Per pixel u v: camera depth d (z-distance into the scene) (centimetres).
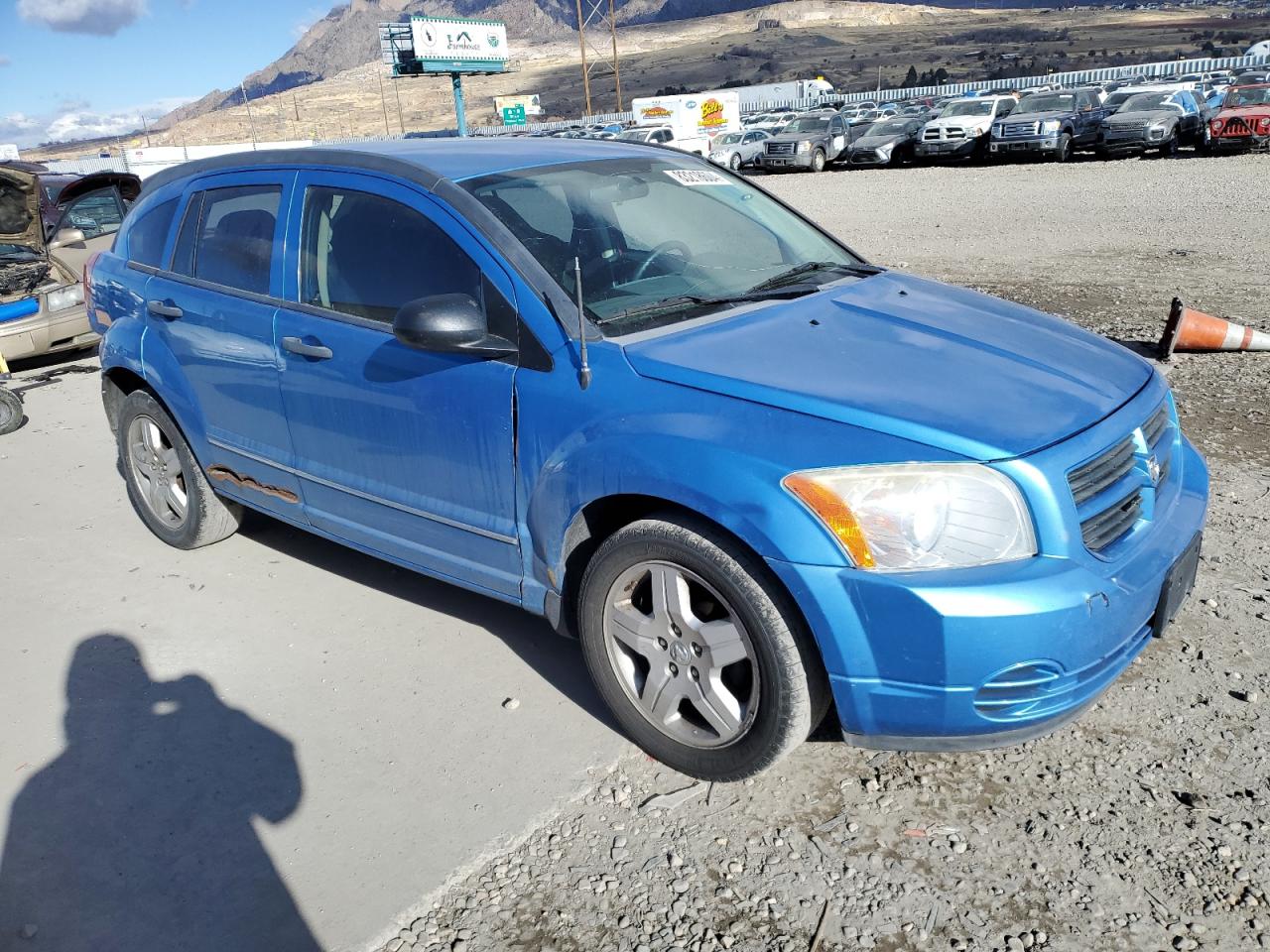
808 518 248
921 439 249
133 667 378
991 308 350
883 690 253
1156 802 276
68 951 250
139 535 503
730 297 333
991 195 1831
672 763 300
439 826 285
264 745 326
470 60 7488
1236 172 1873
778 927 244
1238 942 232
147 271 446
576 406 291
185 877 272
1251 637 349
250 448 407
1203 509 303
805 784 292
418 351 329
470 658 371
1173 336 695
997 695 249
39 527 521
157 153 5931
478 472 323
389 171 348
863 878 257
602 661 306
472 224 320
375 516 367
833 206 1870
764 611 260
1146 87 2555
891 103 4822
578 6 6875
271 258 382
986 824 272
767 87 6469
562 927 249
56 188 1107
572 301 305
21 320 843
